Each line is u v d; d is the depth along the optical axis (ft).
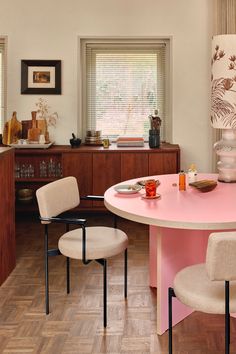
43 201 10.38
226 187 11.48
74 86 19.72
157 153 18.38
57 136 19.97
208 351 9.29
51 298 11.60
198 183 11.17
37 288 12.24
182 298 8.13
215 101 11.70
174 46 19.49
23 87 19.65
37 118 19.77
